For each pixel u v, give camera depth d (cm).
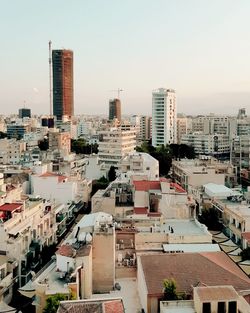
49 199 11525
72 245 6762
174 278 5847
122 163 15138
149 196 9562
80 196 12888
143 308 5866
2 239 7519
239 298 4816
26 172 12888
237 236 8956
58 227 10331
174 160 18762
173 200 9506
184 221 9075
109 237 6731
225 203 10525
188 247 7438
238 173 17512
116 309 4678
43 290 5809
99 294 6494
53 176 12081
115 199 9975
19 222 8188
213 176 13300
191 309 5038
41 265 8256
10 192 9544
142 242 7700
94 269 6688
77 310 4616
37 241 8519
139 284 6344
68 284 5841
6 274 7019
